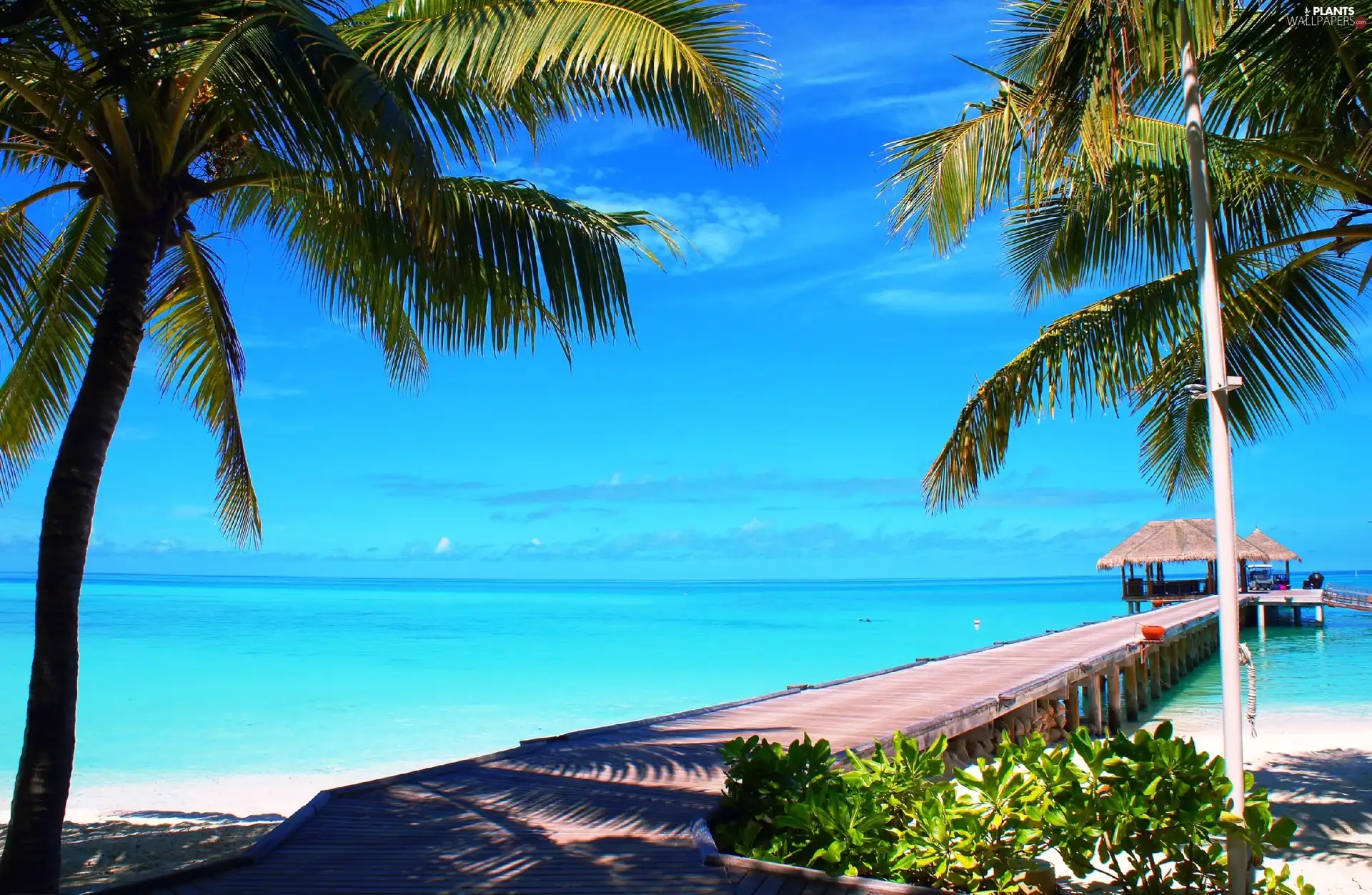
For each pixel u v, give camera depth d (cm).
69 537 477
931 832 440
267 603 6519
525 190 604
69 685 476
